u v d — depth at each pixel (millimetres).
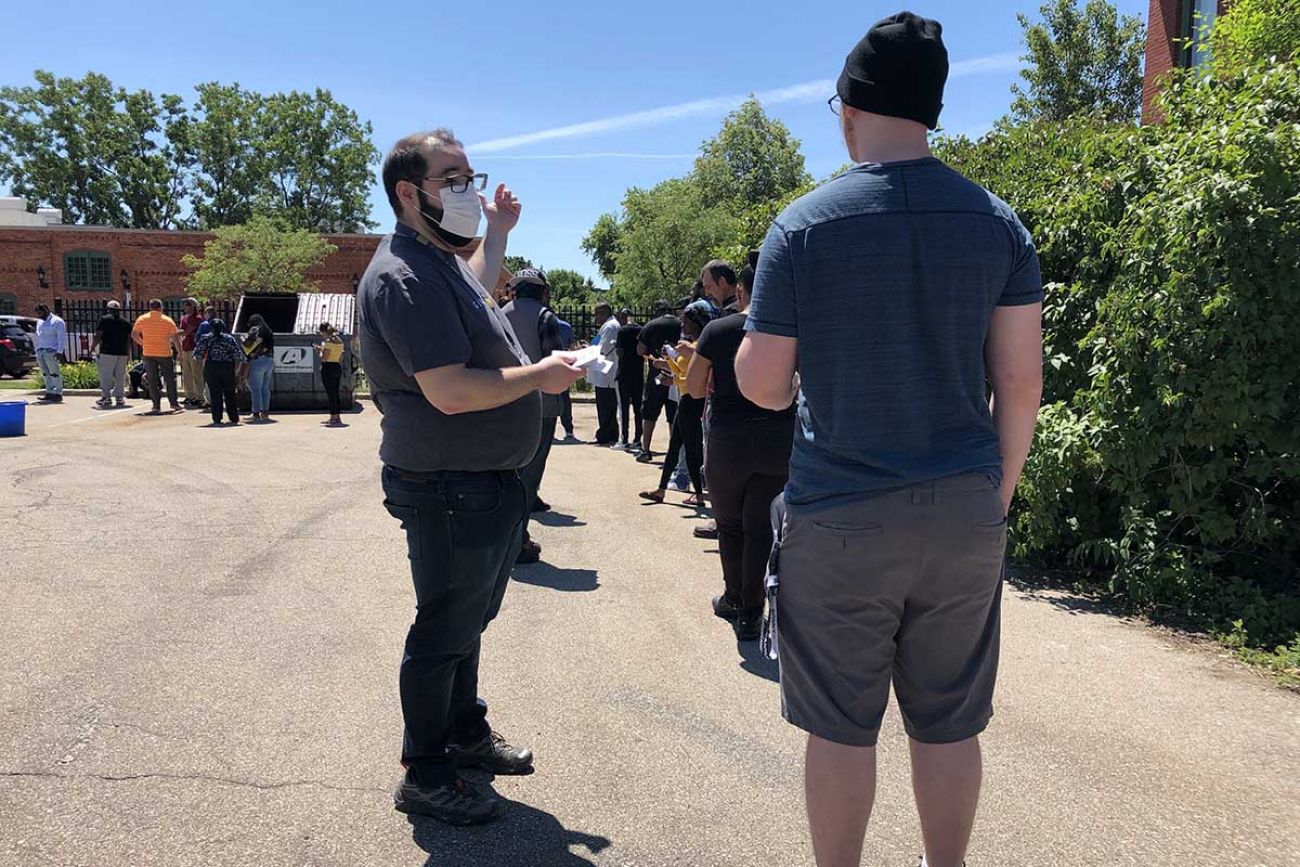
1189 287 4828
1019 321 2033
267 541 6203
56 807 2814
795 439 2123
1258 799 2986
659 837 2740
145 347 14703
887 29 2008
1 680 3758
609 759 3219
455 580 2709
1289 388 4848
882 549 1933
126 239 36688
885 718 3568
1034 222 6105
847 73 2078
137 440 11430
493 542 2730
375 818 2807
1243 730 3496
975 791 2113
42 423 13430
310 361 15461
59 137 59281
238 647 4195
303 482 8516
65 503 7355
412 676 2740
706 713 3596
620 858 2631
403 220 2734
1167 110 5848
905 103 2002
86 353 25266
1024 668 4125
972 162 7367
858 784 2049
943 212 1940
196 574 5375
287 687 3760
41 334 16844
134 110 59875
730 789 3023
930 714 2102
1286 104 4859
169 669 3918
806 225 1978
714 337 4316
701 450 7543
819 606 2020
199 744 3248
